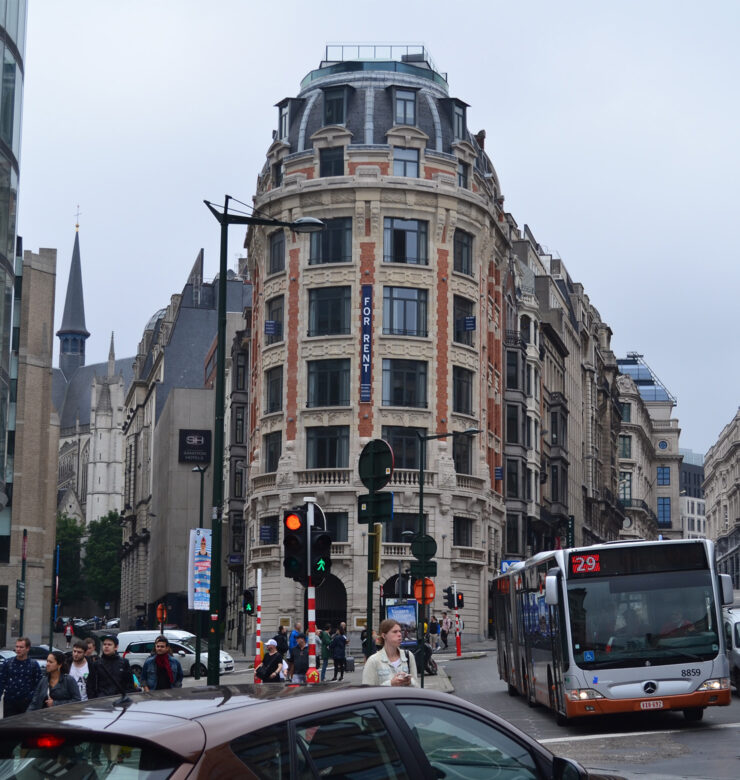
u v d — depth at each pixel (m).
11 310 46.16
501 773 6.37
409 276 65.00
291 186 66.12
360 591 62.44
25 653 16.67
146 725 5.35
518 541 75.75
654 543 21.89
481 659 53.56
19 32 44.38
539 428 83.31
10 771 5.26
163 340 130.75
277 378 66.81
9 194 44.09
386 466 22.08
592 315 123.75
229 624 84.06
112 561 149.88
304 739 5.63
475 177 70.12
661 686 21.25
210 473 101.00
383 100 68.06
